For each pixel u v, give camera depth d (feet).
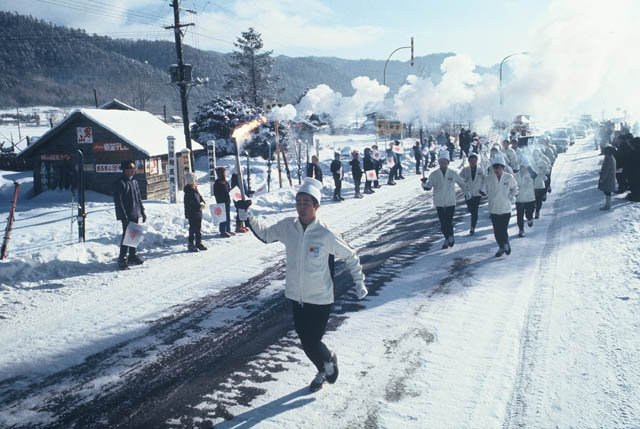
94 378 16.75
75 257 30.81
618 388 14.58
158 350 18.84
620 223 35.81
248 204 15.08
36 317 22.41
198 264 31.14
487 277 26.23
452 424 13.35
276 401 14.92
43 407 15.01
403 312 21.80
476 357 17.16
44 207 57.26
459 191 63.10
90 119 61.41
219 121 113.09
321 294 14.61
